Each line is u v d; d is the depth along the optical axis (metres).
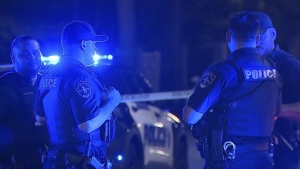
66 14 46.94
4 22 45.78
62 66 15.84
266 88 15.62
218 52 72.50
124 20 52.91
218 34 71.00
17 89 17.91
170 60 63.22
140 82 26.66
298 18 71.88
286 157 17.56
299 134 17.62
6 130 17.81
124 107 24.25
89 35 16.16
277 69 17.53
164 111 27.41
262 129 15.62
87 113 15.35
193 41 71.25
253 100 15.47
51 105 15.88
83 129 15.44
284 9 71.75
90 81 15.62
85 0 47.88
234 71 15.34
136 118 24.61
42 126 18.00
